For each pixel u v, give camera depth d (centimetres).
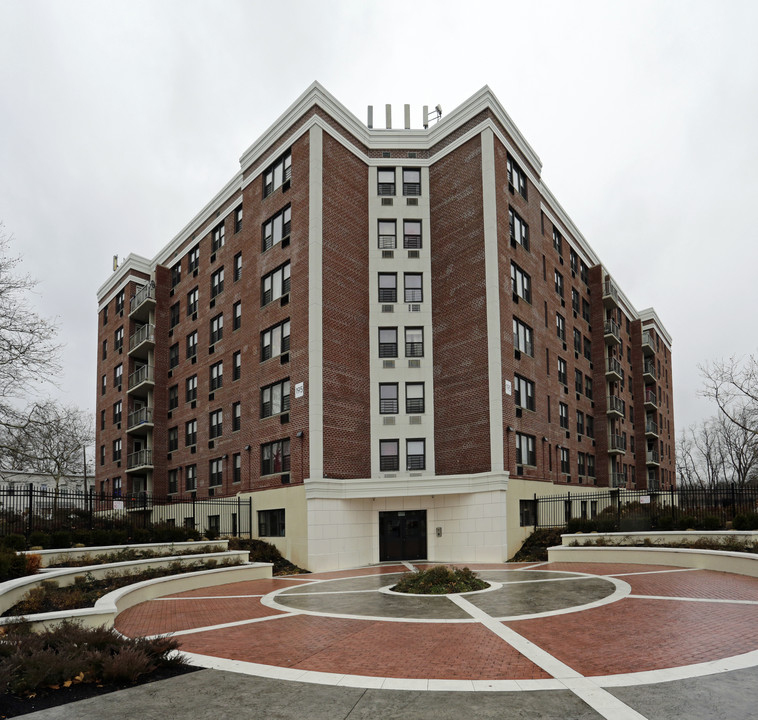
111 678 745
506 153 2989
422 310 2898
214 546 2248
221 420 3284
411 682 742
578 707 635
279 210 2931
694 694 663
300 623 1167
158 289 4069
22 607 1167
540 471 2953
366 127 3059
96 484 4594
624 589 1454
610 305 4400
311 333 2594
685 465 7712
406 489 2569
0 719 623
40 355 2427
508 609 1232
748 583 1471
